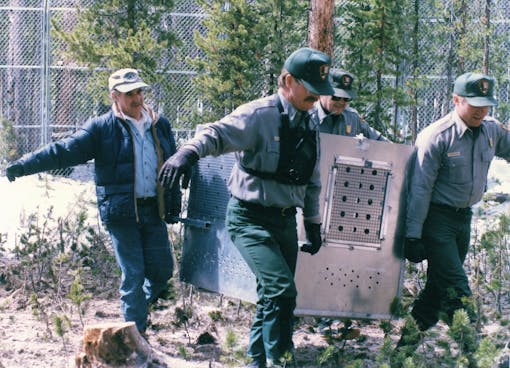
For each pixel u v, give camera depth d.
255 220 4.64
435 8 14.69
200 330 6.11
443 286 5.36
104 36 15.65
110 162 5.46
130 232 5.49
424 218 5.27
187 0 16.95
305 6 13.15
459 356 4.69
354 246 5.32
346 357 5.38
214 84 13.04
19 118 17.66
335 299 5.34
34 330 5.94
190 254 5.76
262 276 4.57
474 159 5.34
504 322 5.28
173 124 14.33
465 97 5.23
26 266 7.57
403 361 4.62
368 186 5.30
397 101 10.68
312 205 4.91
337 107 6.24
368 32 10.73
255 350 4.83
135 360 4.79
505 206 8.16
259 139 4.53
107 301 7.06
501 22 15.50
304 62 4.49
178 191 5.66
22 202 11.94
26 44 17.66
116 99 5.51
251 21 13.22
